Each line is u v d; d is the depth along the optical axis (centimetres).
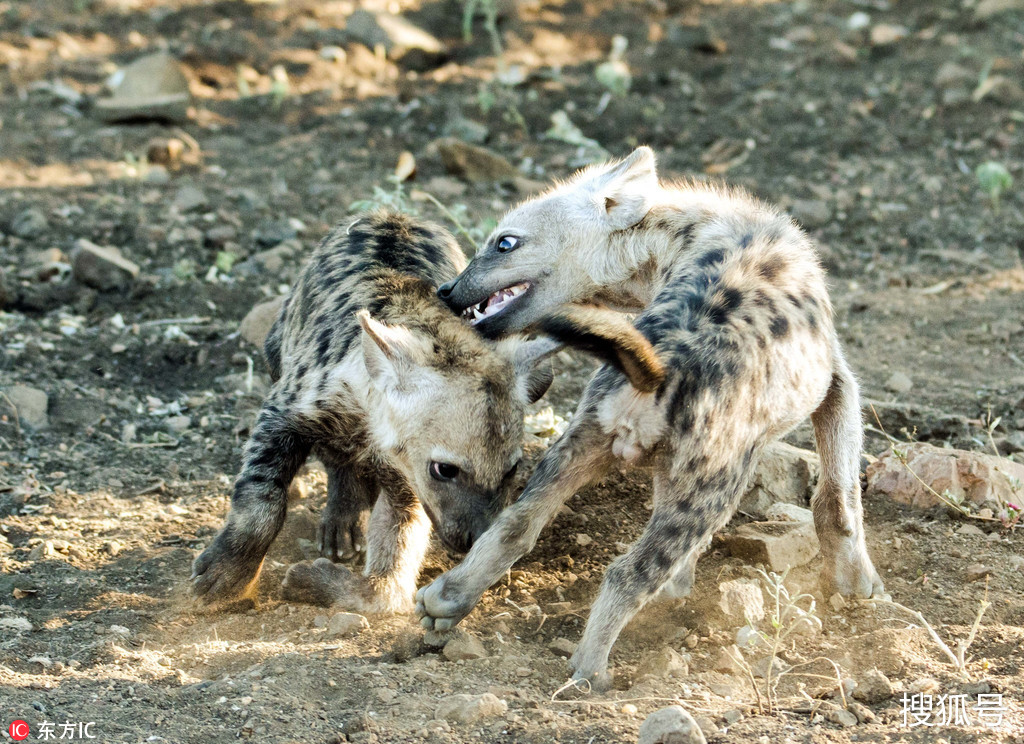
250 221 3506
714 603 1836
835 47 4812
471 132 4106
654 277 2005
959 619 1795
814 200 3781
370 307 1950
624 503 2241
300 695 1548
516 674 1641
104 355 2836
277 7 5012
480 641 1738
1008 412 2584
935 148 4159
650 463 1609
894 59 4784
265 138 4088
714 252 1789
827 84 4569
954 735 1418
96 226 3394
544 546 2120
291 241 3375
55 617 1827
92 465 2412
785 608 1795
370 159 3956
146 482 2356
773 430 1667
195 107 4269
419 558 1966
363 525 2156
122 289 3112
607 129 4238
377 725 1462
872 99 4466
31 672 1623
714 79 4625
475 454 1748
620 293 2070
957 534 2058
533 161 4000
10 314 2969
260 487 1919
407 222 2273
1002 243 3588
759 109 4375
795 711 1509
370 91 4438
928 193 3872
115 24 4838
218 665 1662
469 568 1603
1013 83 4488
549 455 1623
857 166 4038
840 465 1838
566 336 1484
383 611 1883
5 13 4850
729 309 1639
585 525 2170
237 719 1486
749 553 1989
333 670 1612
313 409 1925
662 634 1778
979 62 4694
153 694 1543
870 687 1531
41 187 3634
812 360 1688
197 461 2462
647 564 1580
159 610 1891
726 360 1583
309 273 2206
